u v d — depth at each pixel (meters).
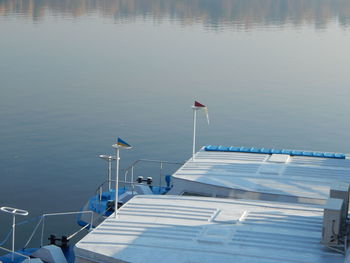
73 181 55.50
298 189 35.47
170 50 120.62
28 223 47.25
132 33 139.38
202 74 100.31
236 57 115.69
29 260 30.95
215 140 68.44
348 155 40.91
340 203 27.03
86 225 39.38
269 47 126.94
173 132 70.19
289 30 150.62
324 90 90.81
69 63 106.12
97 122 73.06
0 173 57.03
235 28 151.75
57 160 60.44
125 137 68.06
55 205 50.78
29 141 65.88
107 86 90.69
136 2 195.25
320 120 75.94
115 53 116.00
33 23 147.88
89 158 61.22
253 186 35.91
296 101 84.44
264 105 82.00
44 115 75.25
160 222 29.45
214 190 36.16
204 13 176.62
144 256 26.39
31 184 54.78
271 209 30.97
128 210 30.89
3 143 65.00
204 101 83.75
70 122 72.81
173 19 164.00
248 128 72.62
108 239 27.91
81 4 186.50
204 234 28.11
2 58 108.81
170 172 58.34
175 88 90.56
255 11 184.00
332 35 144.00
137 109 79.06
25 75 96.50
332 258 26.00
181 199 32.28
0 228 46.31
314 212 30.56
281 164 39.22
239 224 29.19
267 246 27.02
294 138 69.69
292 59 115.06
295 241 27.45
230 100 84.44
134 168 59.03
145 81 94.56
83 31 139.25
